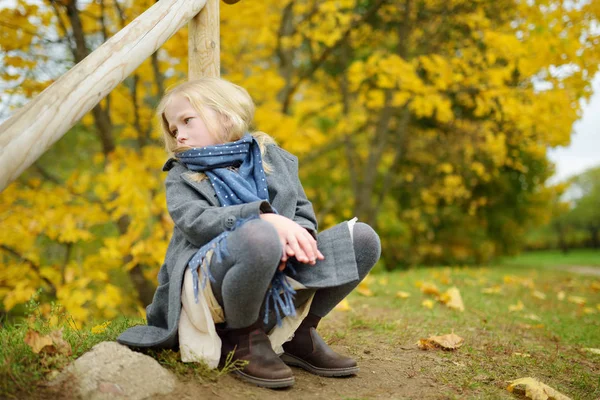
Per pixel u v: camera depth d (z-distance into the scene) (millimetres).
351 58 9633
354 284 1902
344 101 9109
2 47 4180
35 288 4410
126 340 1740
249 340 1780
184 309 1766
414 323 3094
